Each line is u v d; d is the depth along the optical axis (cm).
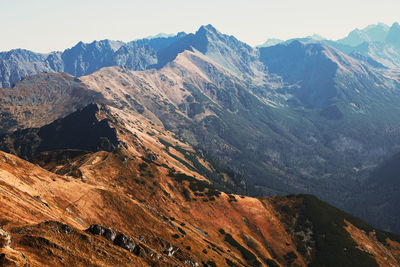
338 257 15550
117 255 6166
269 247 16400
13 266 4212
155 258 7169
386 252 16500
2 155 10144
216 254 12388
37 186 9694
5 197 6894
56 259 4966
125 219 10762
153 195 16488
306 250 16288
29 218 6644
